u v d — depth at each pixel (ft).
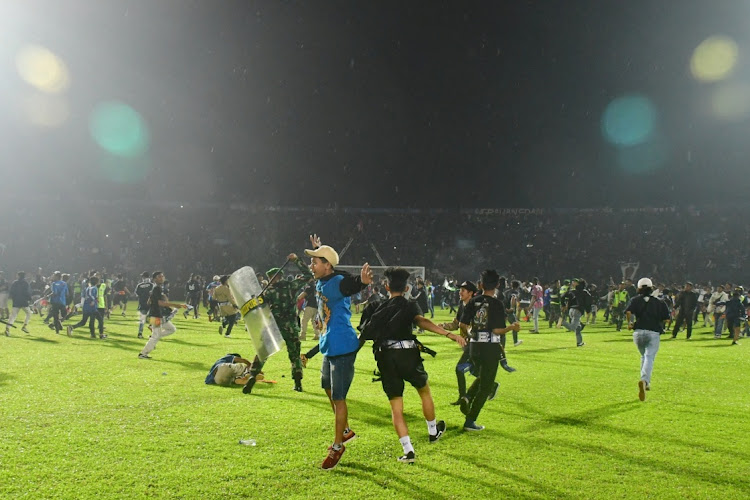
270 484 17.62
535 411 27.91
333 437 22.57
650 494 17.54
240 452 20.45
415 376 21.16
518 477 18.70
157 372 36.60
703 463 20.39
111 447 20.61
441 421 22.67
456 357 46.98
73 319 79.51
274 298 31.14
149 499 16.25
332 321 20.48
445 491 17.40
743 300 73.97
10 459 19.06
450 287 138.82
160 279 43.75
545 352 52.19
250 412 26.25
